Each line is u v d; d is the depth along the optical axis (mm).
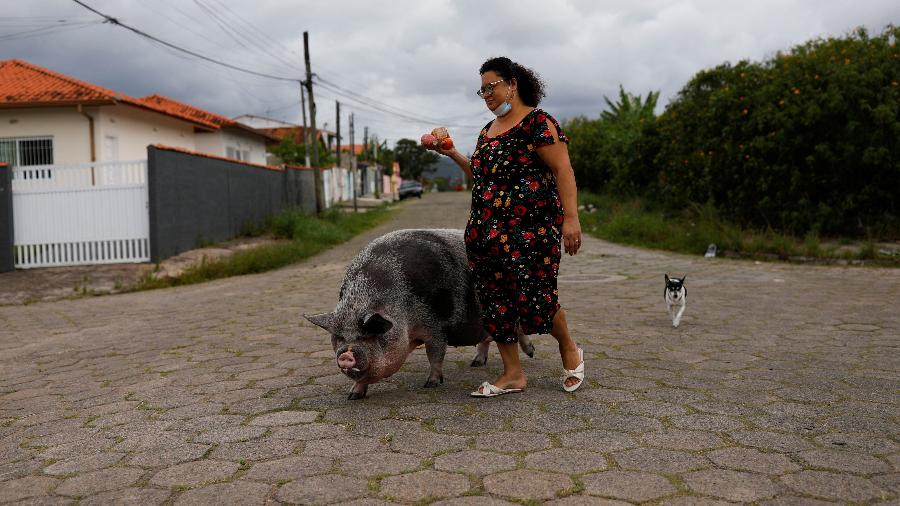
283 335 6402
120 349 6145
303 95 31906
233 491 2658
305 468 2871
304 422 3520
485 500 2484
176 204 14148
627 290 8930
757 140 14469
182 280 12031
